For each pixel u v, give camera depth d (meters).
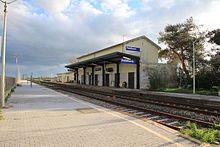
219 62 21.00
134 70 23.66
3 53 8.48
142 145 3.60
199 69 24.91
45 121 5.55
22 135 4.14
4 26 8.61
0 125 5.02
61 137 4.04
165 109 9.44
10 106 8.58
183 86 23.95
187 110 9.03
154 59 28.77
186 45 26.48
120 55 21.23
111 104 10.70
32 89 22.41
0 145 3.49
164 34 28.44
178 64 25.72
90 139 3.93
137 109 8.92
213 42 23.95
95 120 5.75
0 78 9.10
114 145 3.58
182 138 4.05
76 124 5.22
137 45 27.19
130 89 21.78
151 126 5.06
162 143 3.72
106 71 30.36
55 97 13.16
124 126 5.05
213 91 17.58
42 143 3.63
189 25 27.03
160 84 22.83
